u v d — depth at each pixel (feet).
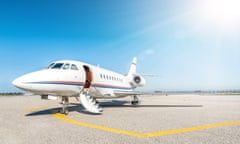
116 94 46.83
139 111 33.50
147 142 13.29
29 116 26.71
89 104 31.86
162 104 52.44
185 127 18.67
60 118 24.86
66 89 29.32
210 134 15.62
